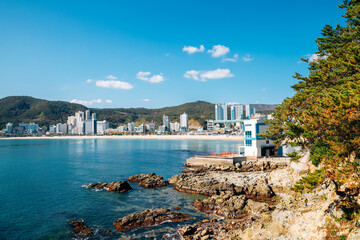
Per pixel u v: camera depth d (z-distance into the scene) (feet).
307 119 70.95
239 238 91.04
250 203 125.90
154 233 102.12
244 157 229.45
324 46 111.34
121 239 97.91
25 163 311.47
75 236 101.65
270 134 128.26
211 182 161.48
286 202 120.57
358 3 98.32
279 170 171.53
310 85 115.14
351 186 64.28
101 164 298.35
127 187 171.73
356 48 66.49
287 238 79.36
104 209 133.08
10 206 139.44
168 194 159.12
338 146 62.54
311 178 66.18
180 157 368.07
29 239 99.71
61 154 428.15
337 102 59.82
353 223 66.23
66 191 169.68
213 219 112.06
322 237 71.46
